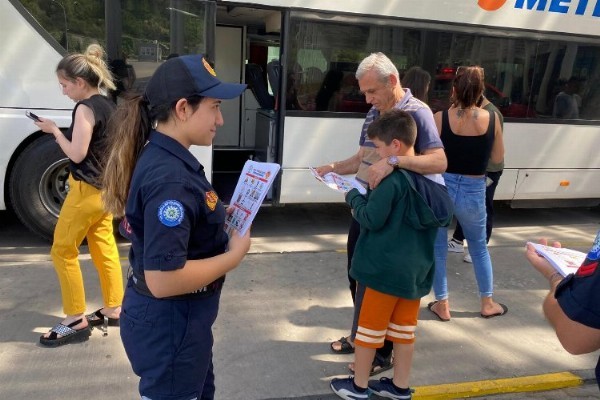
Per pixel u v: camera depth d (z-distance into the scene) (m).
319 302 3.83
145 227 1.49
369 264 2.44
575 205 6.43
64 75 2.78
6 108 4.30
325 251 4.93
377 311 2.49
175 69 1.54
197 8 4.65
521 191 6.02
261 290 3.98
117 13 4.46
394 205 2.37
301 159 5.22
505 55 5.62
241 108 6.88
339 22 5.04
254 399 2.67
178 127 1.57
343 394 2.67
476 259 3.70
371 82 2.67
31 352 2.95
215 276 1.62
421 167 2.43
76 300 3.05
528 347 3.37
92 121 2.74
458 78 3.34
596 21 5.82
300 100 5.11
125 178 1.66
